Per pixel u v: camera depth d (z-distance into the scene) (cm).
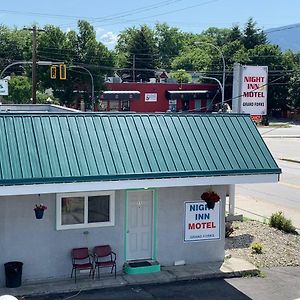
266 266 1630
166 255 1555
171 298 1353
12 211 1383
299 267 1633
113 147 1419
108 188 1340
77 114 1482
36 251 1414
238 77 2292
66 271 1445
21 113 1442
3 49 10531
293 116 8169
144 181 1370
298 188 3091
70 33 6694
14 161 1296
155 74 10356
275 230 2059
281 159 4294
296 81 7894
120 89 7050
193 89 7419
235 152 1512
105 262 1452
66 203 1431
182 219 1562
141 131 1495
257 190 3022
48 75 6419
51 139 1385
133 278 1458
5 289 1358
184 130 1543
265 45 8281
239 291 1417
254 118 2338
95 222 1466
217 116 1625
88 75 6538
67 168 1319
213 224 1596
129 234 1514
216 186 1584
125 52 12112
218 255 1612
